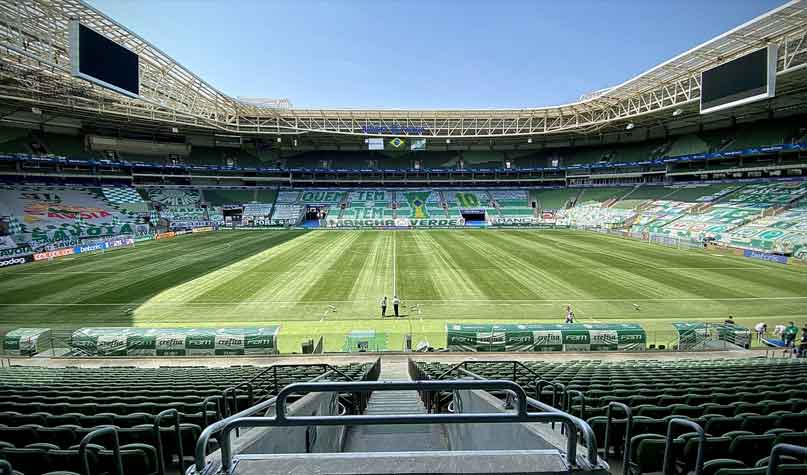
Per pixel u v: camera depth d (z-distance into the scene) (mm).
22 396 6832
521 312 22188
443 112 60688
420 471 2223
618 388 7723
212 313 22078
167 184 68125
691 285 27141
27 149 54406
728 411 5730
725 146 56812
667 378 8789
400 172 77312
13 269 32719
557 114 59719
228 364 14820
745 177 55625
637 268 32406
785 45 31625
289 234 55688
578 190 72312
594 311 22281
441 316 21672
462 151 80438
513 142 77375
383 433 6648
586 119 60031
